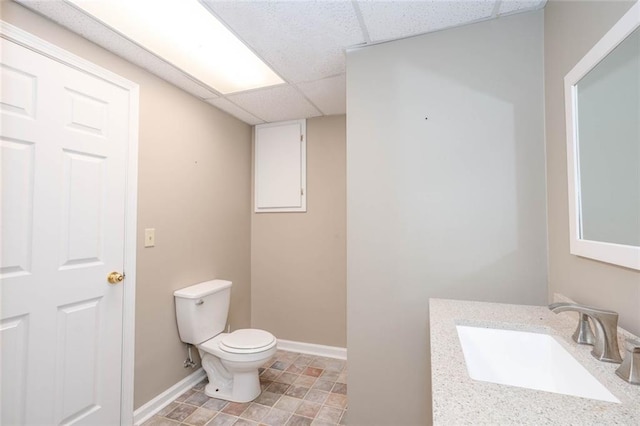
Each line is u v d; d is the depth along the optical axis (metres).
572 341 0.97
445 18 1.44
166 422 1.78
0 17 1.23
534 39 1.39
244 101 2.41
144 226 1.85
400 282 1.58
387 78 1.63
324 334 2.74
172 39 1.58
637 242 0.82
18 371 1.28
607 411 0.61
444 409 0.62
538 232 1.37
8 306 1.25
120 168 1.71
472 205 1.47
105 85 1.63
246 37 1.58
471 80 1.49
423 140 1.56
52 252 1.39
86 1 1.28
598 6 0.97
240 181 2.83
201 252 2.33
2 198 1.24
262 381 2.27
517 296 1.39
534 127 1.38
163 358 1.97
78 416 1.49
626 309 0.88
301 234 2.83
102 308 1.61
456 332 1.04
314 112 2.67
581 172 1.08
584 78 1.05
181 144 2.15
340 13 1.40
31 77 1.33
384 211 1.62
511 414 0.61
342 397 2.05
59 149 1.42
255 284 2.97
